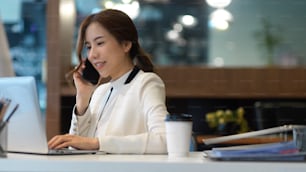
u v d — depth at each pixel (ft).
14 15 11.82
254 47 11.05
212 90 10.57
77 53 6.62
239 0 11.10
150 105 5.69
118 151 4.97
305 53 10.89
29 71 11.59
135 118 5.91
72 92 10.45
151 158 3.86
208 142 4.29
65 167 3.29
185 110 10.87
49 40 10.61
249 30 11.09
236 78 10.57
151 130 5.44
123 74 6.36
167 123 4.34
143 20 11.23
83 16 11.22
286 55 10.94
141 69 6.59
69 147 4.97
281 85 10.50
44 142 4.29
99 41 6.33
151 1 11.22
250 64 11.04
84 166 3.28
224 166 3.22
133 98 5.98
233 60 11.09
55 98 10.52
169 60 11.18
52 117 10.48
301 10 10.93
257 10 11.06
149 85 5.99
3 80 4.23
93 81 6.47
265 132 4.20
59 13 10.53
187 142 4.28
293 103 10.50
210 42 11.17
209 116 10.66
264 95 10.49
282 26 11.00
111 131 5.94
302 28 10.91
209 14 11.20
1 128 3.76
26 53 11.68
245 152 3.43
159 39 11.19
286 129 4.17
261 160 3.34
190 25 11.21
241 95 10.53
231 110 10.84
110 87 6.38
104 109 6.20
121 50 6.40
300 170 3.15
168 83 10.63
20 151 4.39
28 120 4.27
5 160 3.34
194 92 10.59
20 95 4.21
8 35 11.74
